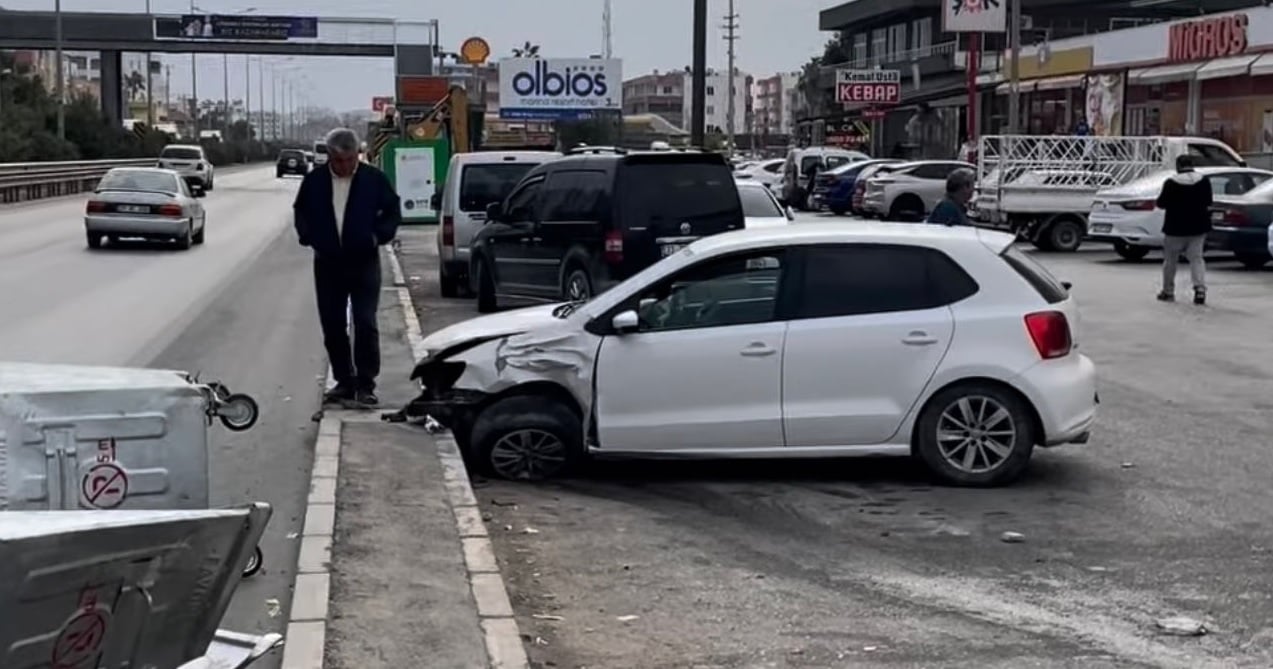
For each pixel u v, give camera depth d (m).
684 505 8.62
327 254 10.16
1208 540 7.79
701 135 24.41
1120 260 26.59
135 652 3.70
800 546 7.72
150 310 17.30
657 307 9.00
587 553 7.58
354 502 7.80
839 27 80.94
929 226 9.41
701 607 6.66
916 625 6.39
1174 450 10.09
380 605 6.14
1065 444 9.89
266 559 7.03
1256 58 36.47
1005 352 8.91
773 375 8.89
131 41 75.06
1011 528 8.05
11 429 4.76
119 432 4.97
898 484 9.10
